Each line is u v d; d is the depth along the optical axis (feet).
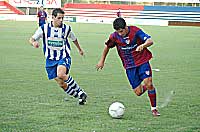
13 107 53.67
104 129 44.09
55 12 54.60
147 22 310.65
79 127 44.65
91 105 55.98
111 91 66.85
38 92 64.34
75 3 338.54
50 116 49.26
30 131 42.70
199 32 230.68
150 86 50.55
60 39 55.52
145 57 50.90
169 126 45.96
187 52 130.11
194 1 323.37
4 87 67.82
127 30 49.78
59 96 61.52
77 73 85.35
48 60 56.13
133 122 47.34
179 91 68.23
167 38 186.09
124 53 50.90
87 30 224.94
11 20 313.53
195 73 87.97
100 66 53.26
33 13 336.29
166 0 326.85
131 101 59.31
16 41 154.51
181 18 312.29
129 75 51.96
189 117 50.47
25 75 80.64
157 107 55.98
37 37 55.11
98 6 329.72
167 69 93.50
